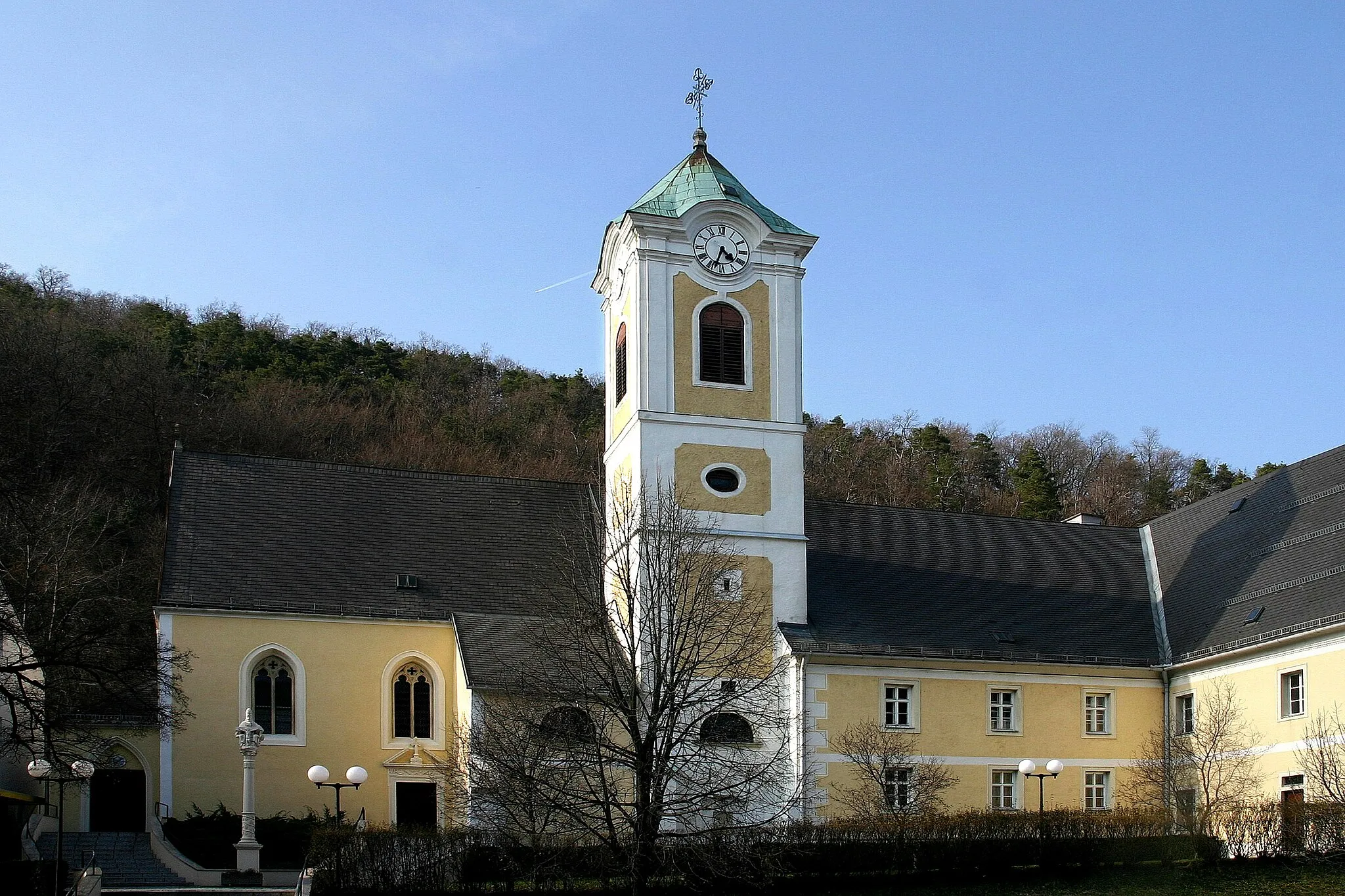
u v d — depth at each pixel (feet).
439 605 167.12
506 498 184.24
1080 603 178.81
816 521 182.50
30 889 123.34
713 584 139.74
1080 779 161.79
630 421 163.12
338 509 174.81
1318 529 162.81
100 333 331.77
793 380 166.50
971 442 451.53
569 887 117.60
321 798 156.46
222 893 125.70
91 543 229.66
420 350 442.50
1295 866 125.80
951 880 124.98
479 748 123.54
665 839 121.08
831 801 151.53
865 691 156.56
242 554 165.07
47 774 131.44
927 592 173.88
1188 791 157.17
